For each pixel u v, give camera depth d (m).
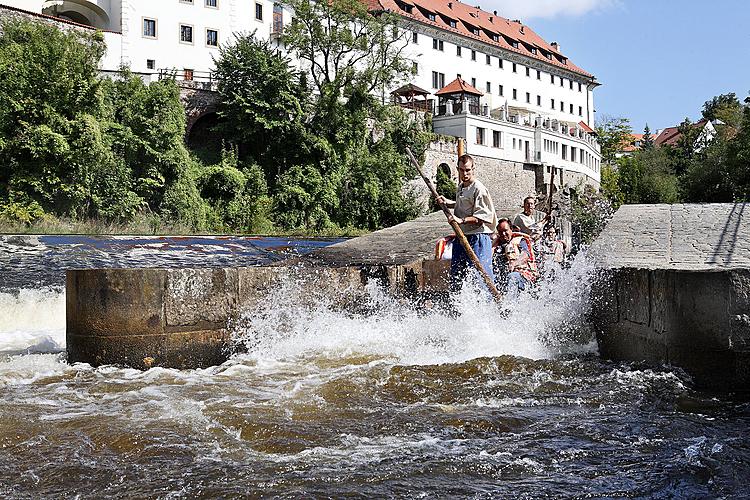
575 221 18.98
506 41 79.12
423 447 4.31
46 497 3.57
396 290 9.51
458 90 61.66
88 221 33.59
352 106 49.28
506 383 6.09
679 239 9.96
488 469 3.89
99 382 6.32
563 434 4.55
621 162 80.81
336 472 3.87
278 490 3.62
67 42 35.91
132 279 7.14
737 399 5.53
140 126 37.81
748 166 50.00
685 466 3.88
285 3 51.12
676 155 85.38
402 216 48.41
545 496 3.49
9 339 10.19
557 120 77.19
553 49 89.31
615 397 5.56
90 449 4.33
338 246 13.68
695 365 5.99
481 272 8.27
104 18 47.84
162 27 49.22
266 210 41.62
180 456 4.18
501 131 62.53
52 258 17.42
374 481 3.72
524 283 9.26
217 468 3.96
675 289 6.06
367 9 51.44
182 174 38.62
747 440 4.36
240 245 23.44
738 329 5.81
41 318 11.98
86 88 35.22
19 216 31.11
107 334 7.11
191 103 43.84
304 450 4.27
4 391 5.92
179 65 50.06
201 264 17.84
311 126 47.34
